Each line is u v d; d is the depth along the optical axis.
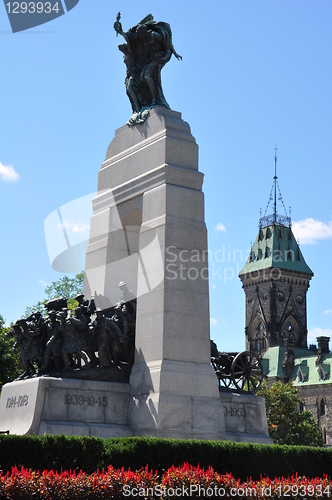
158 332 32.66
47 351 32.88
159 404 31.14
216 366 37.09
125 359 34.06
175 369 32.06
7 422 32.47
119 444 26.52
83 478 21.61
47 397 30.92
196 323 33.44
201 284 34.12
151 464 26.45
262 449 28.95
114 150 39.94
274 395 120.81
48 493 20.62
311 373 194.62
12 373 70.69
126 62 40.06
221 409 32.66
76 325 32.78
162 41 39.38
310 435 119.50
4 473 24.56
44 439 25.66
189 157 36.16
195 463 27.19
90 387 32.00
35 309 74.44
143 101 39.22
